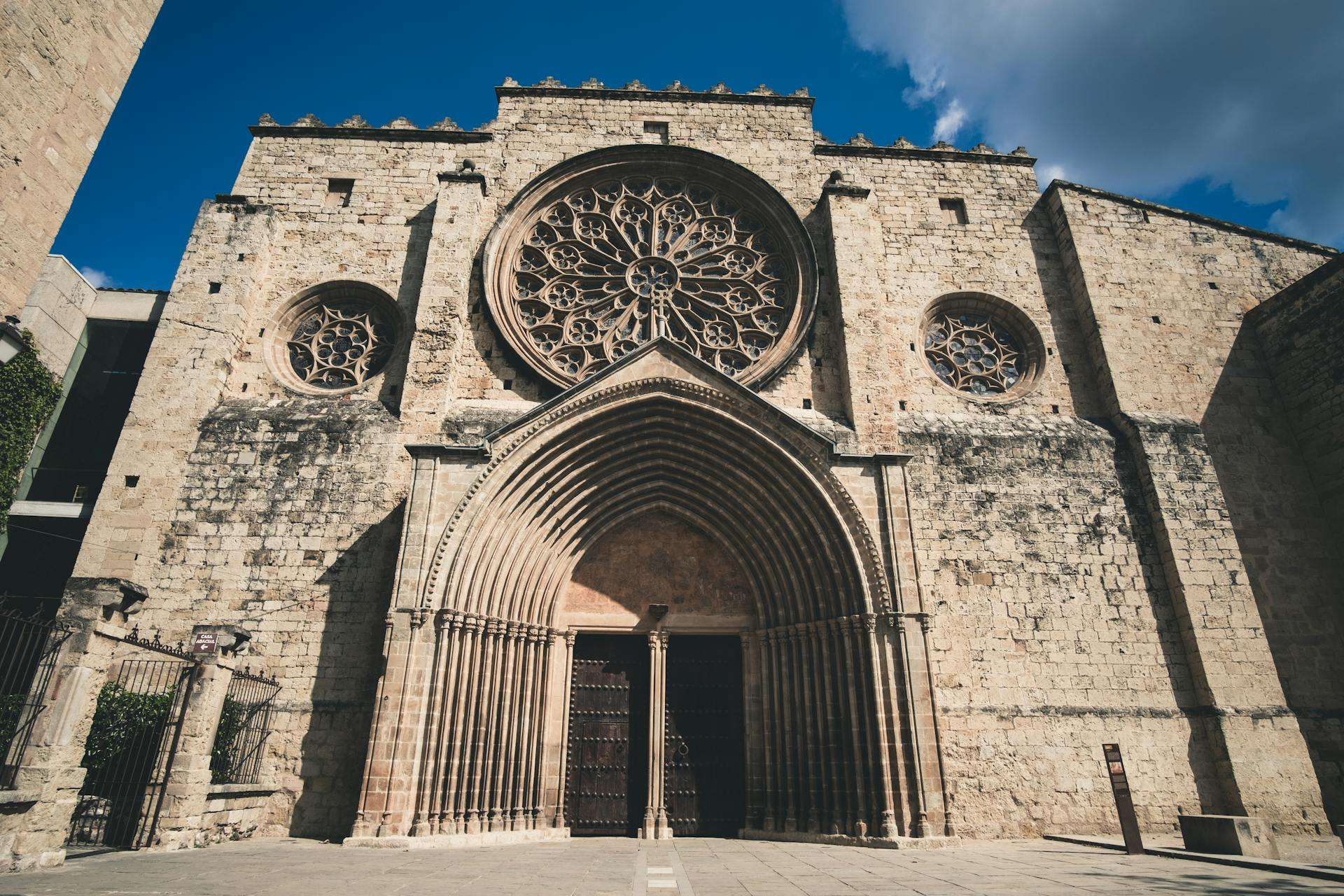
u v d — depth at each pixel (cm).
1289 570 1938
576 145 2461
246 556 1806
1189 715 1759
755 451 1822
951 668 1777
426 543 1619
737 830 1700
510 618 1697
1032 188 2469
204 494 1859
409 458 1902
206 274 2125
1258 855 1165
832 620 1681
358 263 2234
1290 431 2106
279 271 2217
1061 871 1059
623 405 1814
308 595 1777
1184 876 988
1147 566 1895
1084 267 2273
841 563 1708
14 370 1980
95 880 846
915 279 2305
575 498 1859
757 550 1872
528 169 2411
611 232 2358
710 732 1792
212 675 1296
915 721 1533
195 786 1255
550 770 1711
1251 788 1653
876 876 995
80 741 1007
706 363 1845
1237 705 1730
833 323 2173
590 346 2152
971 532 1905
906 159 2488
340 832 1572
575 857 1238
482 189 2248
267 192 2328
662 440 1873
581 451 1822
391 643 1532
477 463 1706
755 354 2191
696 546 1950
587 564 1925
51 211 1427
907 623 1614
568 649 1827
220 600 1764
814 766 1616
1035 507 1939
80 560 1764
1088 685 1777
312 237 2267
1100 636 1820
